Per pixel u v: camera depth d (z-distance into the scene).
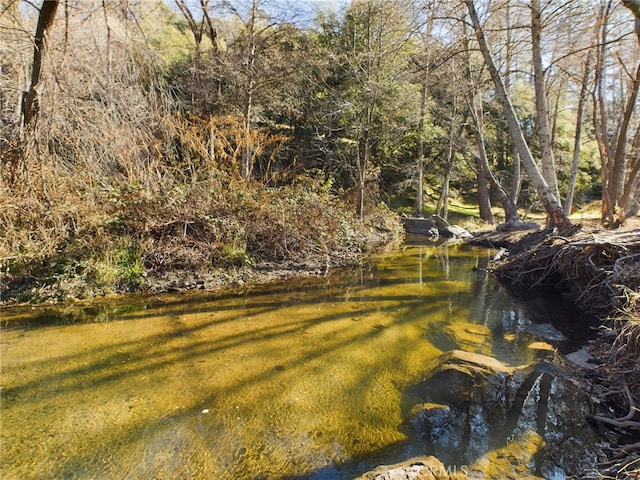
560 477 2.14
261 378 3.09
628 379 2.98
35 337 3.75
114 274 5.18
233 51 11.00
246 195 7.04
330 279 6.43
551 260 6.11
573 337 4.16
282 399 2.80
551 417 2.68
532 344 3.95
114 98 6.38
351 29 15.21
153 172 6.55
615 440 2.46
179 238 6.11
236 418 2.57
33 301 4.61
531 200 18.38
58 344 3.62
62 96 5.43
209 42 14.33
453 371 3.13
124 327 4.05
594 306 4.98
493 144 18.16
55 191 5.24
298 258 7.38
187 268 5.88
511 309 5.11
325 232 7.95
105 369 3.17
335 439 2.39
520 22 8.41
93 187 5.61
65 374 3.08
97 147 6.05
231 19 11.80
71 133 5.68
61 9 6.40
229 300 5.09
